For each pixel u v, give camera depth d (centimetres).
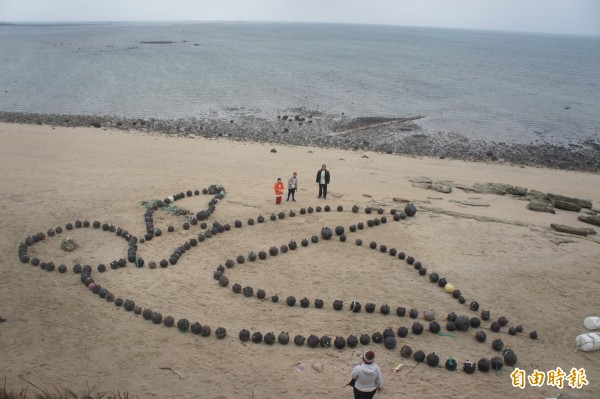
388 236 2133
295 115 5700
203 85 7644
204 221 2233
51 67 9319
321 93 7269
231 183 2847
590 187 3316
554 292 1691
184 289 1627
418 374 1214
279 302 1562
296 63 11138
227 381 1165
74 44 15238
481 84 8675
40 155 3338
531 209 2592
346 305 1558
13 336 1327
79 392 1104
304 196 2645
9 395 1019
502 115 6022
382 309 1508
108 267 1764
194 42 17375
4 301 1512
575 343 1385
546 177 3562
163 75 8556
